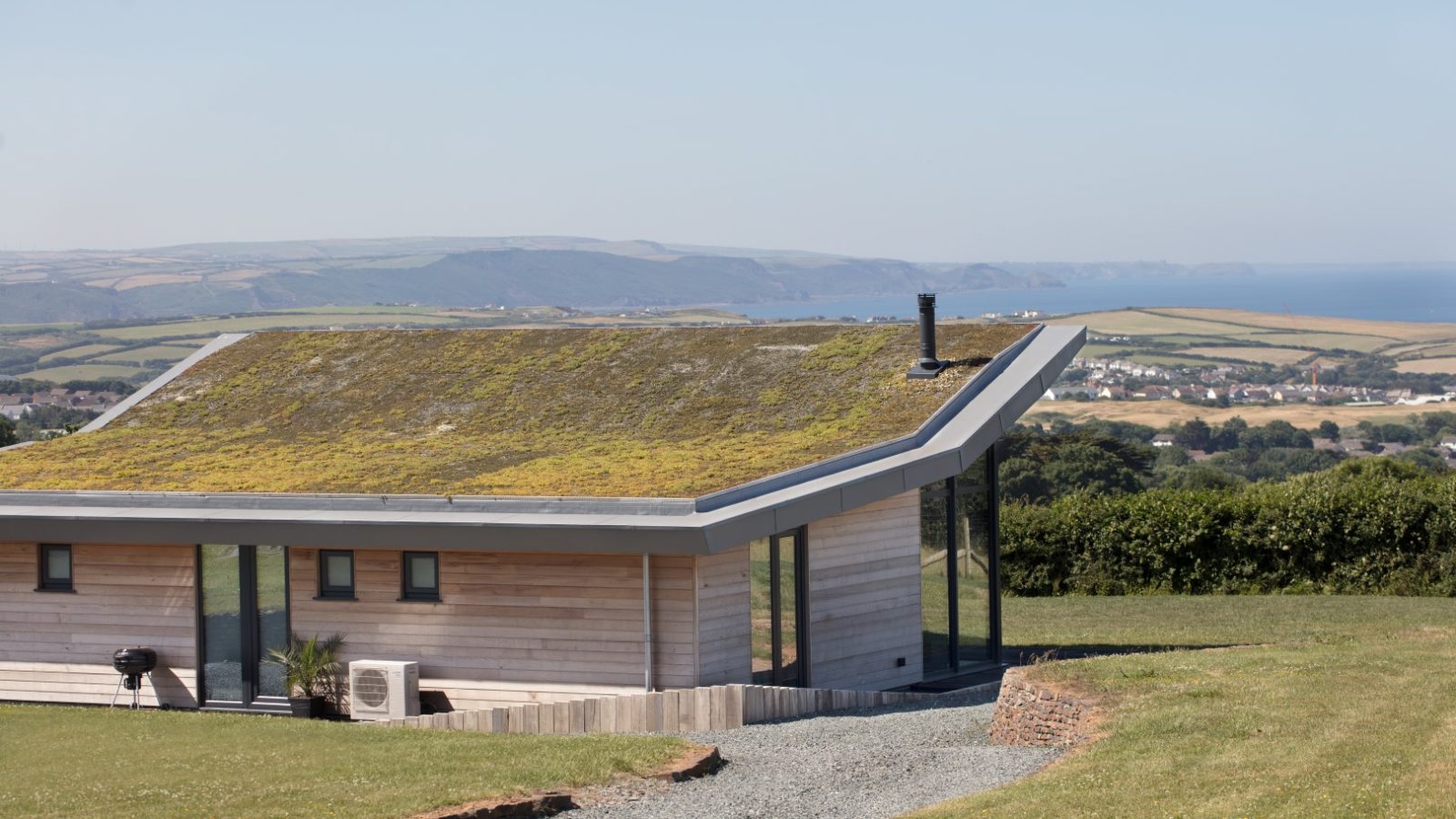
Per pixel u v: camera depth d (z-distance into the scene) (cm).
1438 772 1130
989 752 1491
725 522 1730
